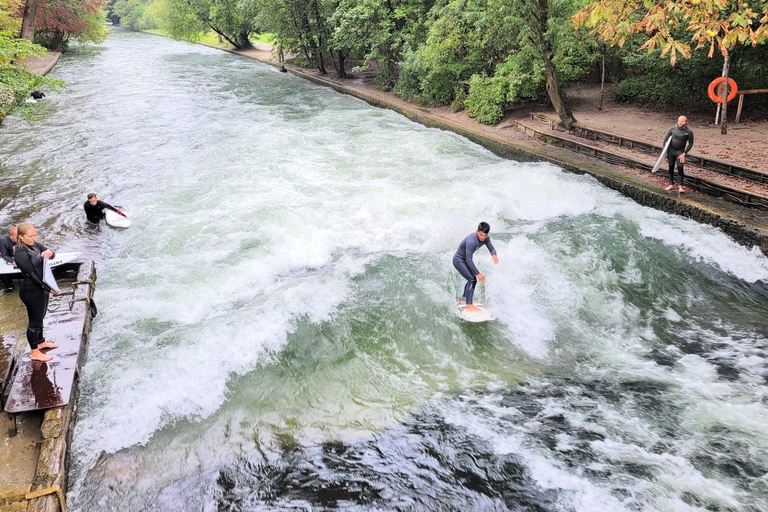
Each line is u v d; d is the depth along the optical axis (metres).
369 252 10.37
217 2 50.38
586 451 5.92
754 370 7.24
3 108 13.70
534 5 15.18
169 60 44.91
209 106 24.84
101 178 14.72
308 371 7.30
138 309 8.43
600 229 10.47
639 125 15.92
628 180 12.23
